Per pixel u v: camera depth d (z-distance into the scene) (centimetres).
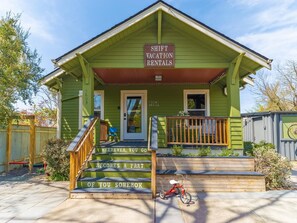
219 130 674
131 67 684
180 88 943
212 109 927
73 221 380
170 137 725
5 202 482
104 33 639
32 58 835
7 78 751
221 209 439
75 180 532
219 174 567
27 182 675
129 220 386
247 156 613
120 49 688
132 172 577
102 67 684
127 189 525
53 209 438
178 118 673
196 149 661
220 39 637
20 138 936
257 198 505
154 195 508
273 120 1071
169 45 689
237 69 660
